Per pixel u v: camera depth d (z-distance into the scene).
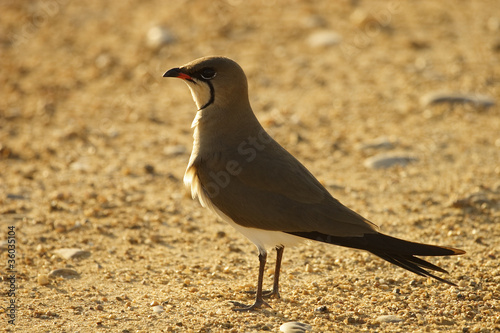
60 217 12.60
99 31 22.16
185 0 24.00
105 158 15.38
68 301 9.72
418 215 12.53
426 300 9.63
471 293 9.75
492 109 16.97
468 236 11.66
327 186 13.84
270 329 8.88
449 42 20.52
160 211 12.95
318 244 11.59
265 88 18.64
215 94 9.80
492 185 13.51
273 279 10.47
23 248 11.41
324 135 16.20
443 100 17.28
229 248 11.53
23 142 16.02
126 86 19.09
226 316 9.23
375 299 9.70
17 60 20.59
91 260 11.06
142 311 9.39
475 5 22.89
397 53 20.11
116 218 12.62
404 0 23.50
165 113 17.69
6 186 13.85
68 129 16.70
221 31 21.52
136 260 11.09
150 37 21.23
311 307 9.51
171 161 15.24
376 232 9.05
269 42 20.95
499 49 19.84
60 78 19.56
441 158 14.88
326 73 19.31
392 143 15.60
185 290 10.06
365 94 18.12
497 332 8.72
